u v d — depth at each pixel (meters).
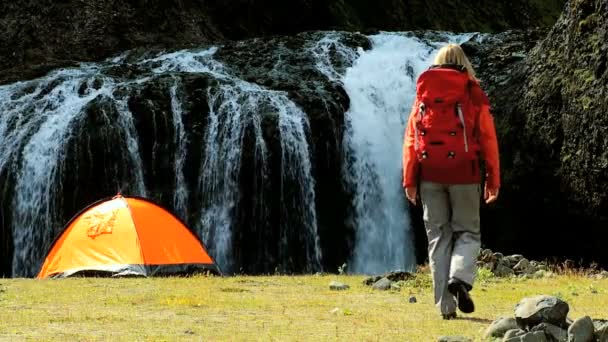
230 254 20.27
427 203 6.22
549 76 17.64
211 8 32.19
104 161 20.20
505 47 23.78
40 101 21.75
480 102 6.15
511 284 9.98
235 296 8.26
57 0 28.31
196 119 20.97
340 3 36.16
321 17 35.19
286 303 7.61
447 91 6.02
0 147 20.88
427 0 40.12
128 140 20.41
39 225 19.97
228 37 32.50
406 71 24.22
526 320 5.20
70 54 27.77
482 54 23.55
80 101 21.38
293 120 20.97
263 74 23.73
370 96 23.09
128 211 12.42
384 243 21.30
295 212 20.58
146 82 21.59
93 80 22.53
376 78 23.89
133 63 25.89
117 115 20.50
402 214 21.69
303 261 20.52
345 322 6.27
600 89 15.83
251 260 20.36
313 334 5.68
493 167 6.11
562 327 5.16
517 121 18.36
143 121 20.62
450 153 6.02
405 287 9.26
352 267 20.88
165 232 12.45
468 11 41.97
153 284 9.75
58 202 19.95
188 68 24.86
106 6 29.05
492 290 9.09
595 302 7.80
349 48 25.27
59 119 20.66
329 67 24.31
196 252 12.65
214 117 21.02
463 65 6.15
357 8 37.97
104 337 5.53
